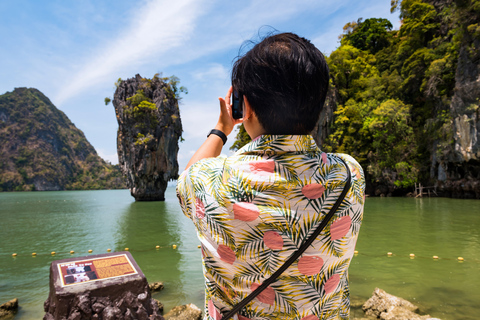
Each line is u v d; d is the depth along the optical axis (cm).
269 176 75
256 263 76
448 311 497
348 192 79
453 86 3419
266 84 77
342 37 6506
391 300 498
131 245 1201
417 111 3944
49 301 445
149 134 4659
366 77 4944
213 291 86
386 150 3912
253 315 80
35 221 2177
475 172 3106
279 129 81
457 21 3155
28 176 17825
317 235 75
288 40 84
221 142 104
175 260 908
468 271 727
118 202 4509
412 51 4284
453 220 1628
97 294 415
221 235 78
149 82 4981
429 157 3706
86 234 1534
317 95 80
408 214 1919
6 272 842
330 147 4453
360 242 1095
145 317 425
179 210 2911
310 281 77
